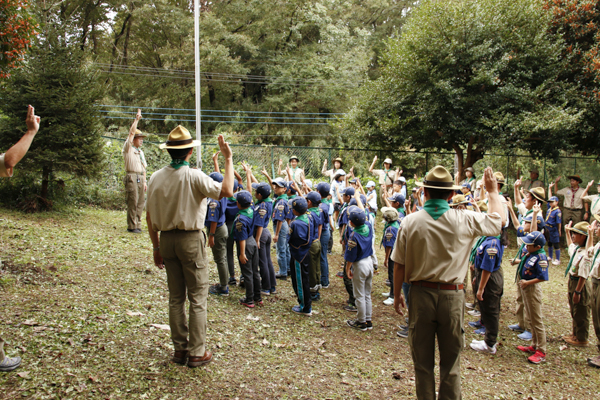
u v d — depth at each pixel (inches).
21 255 228.8
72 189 413.7
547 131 470.6
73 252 253.0
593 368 201.0
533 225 229.1
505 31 479.8
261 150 612.1
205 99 1184.2
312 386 146.6
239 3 1090.1
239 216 217.0
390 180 498.0
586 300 228.1
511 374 186.4
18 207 336.2
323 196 285.6
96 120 356.2
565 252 489.7
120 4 1054.4
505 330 245.8
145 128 1067.9
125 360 141.5
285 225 293.6
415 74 503.8
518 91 468.8
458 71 497.0
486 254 201.8
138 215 339.9
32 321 157.2
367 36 1123.9
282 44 1168.8
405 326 214.5
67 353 139.8
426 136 525.3
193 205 138.3
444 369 124.3
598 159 575.5
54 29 346.6
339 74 1086.4
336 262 361.7
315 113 1107.3
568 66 504.1
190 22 1006.4
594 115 490.0
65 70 339.0
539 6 490.3
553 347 225.8
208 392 130.2
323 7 1070.4
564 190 490.6
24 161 324.2
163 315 186.2
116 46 1163.3
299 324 209.5
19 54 242.2
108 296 196.7
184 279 147.0
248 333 185.8
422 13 509.0
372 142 569.6
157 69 1083.9
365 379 158.9
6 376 121.3
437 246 121.7
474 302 272.2
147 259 266.7
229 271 255.4
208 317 196.1
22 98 322.7
